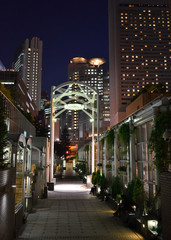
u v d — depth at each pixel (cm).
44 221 1399
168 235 746
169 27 13600
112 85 13375
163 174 796
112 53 13675
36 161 2670
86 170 4525
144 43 13425
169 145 1088
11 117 2078
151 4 13650
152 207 1158
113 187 1930
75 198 2472
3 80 7631
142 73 13212
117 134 2102
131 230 1206
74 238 1059
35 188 2059
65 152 10781
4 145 1088
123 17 13550
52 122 3566
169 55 13400
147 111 1336
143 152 1479
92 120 3634
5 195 912
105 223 1351
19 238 1062
